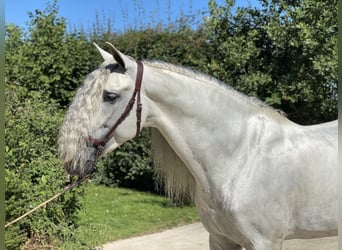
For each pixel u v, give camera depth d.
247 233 1.99
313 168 2.05
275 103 4.83
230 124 2.05
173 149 2.09
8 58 6.29
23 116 3.62
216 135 2.03
